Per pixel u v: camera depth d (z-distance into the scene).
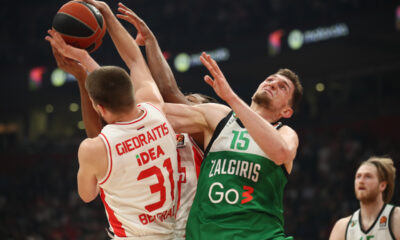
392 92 14.52
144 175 2.27
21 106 21.06
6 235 12.60
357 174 3.93
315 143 13.97
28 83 18.03
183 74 15.38
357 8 12.87
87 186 2.29
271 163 2.44
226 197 2.40
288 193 12.72
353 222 3.98
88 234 13.81
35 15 19.97
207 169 2.52
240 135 2.51
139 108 2.36
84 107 2.77
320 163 13.33
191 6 17.41
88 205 15.30
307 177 13.05
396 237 3.79
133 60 2.68
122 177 2.23
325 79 15.91
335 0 13.68
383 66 14.65
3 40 19.75
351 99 15.28
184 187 2.65
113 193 2.27
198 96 3.17
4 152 19.23
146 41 2.92
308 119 15.19
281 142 2.29
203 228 2.38
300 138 14.79
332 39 12.56
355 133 13.81
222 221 2.36
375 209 3.89
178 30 17.06
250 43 14.05
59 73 17.36
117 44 2.70
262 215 2.38
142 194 2.27
